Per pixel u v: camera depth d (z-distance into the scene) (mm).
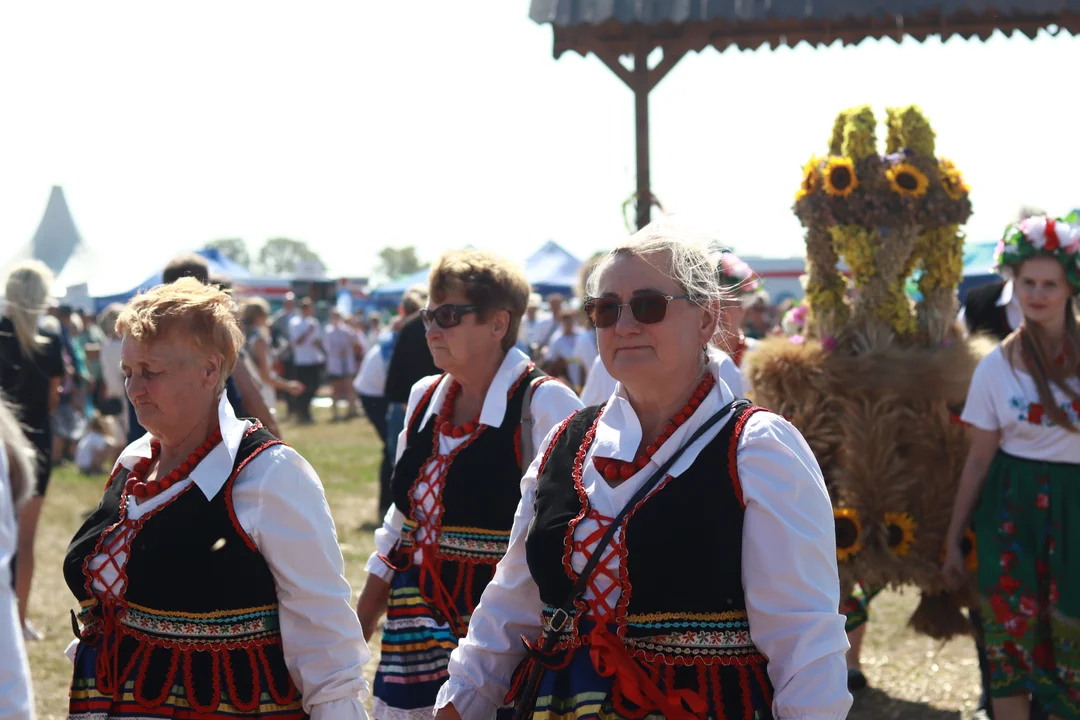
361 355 19172
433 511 2953
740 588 1813
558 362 12516
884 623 5648
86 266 17547
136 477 2172
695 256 1934
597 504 1894
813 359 4086
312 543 2094
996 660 3588
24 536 4969
